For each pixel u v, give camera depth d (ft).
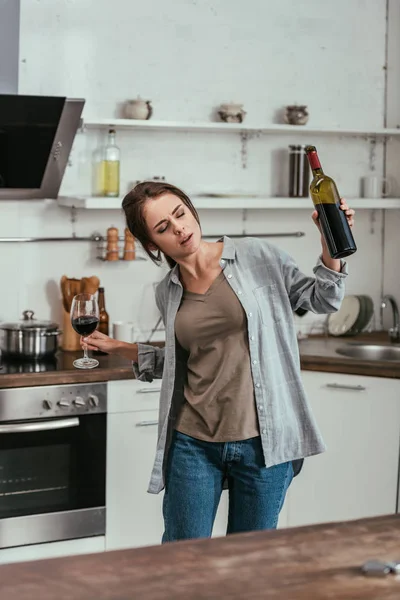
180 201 8.00
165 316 8.55
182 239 7.89
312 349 12.96
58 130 11.86
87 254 13.26
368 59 14.60
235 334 8.14
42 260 13.05
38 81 12.78
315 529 5.29
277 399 8.15
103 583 4.53
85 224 13.21
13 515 11.32
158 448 8.50
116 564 4.77
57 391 11.27
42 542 11.48
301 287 8.32
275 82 14.06
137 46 13.23
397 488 12.09
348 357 12.14
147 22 13.24
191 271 8.20
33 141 11.66
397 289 15.11
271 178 14.23
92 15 12.94
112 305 13.47
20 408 11.14
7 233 12.85
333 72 14.40
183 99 13.56
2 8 11.47
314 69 14.28
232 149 13.94
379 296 15.06
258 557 4.86
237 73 13.82
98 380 11.46
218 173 13.91
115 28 13.08
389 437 12.01
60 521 11.52
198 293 8.21
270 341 8.19
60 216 13.07
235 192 14.01
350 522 5.40
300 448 8.38
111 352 9.04
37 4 12.66
